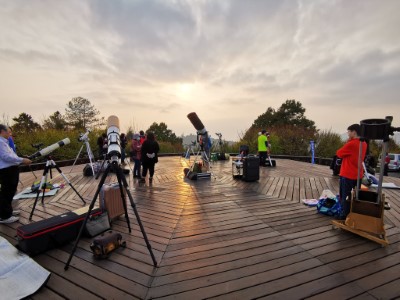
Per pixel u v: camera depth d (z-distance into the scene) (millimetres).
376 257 2516
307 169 8766
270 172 8070
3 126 3189
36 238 2508
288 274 2225
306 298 1915
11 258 2289
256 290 2006
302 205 4348
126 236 3031
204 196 4953
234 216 3756
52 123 17453
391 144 16953
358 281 2123
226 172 8008
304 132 14781
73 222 2828
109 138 2521
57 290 2006
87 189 5504
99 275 2209
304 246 2764
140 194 5117
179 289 2020
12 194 3393
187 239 2951
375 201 3025
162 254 2584
